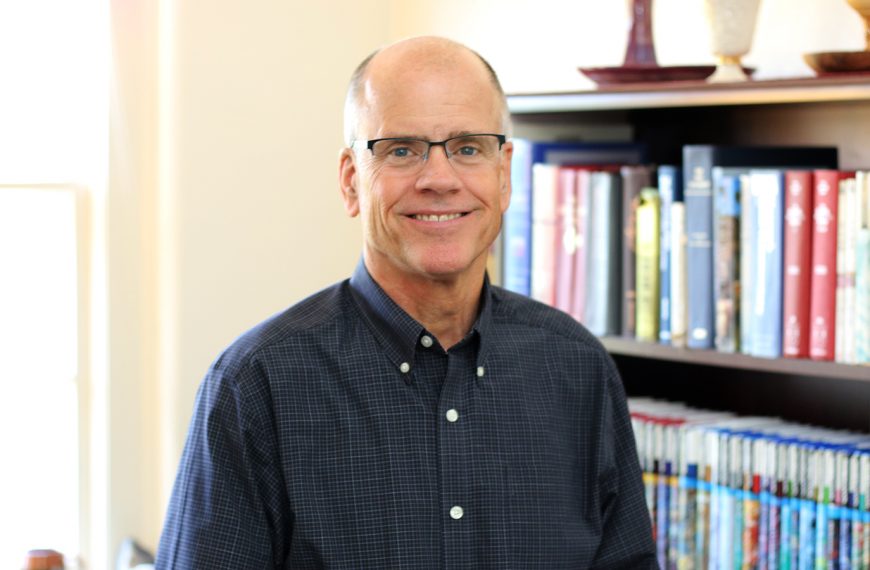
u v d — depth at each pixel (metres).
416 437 1.83
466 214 1.78
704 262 2.42
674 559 2.47
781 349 2.32
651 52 2.50
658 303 2.53
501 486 1.85
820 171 2.26
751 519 2.35
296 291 3.09
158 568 1.82
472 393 1.88
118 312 2.90
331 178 3.14
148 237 2.94
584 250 2.61
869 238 2.19
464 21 3.24
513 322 1.99
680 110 2.84
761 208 2.33
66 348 2.92
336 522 1.79
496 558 1.83
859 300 2.21
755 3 2.45
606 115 2.96
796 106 2.63
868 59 2.20
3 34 2.83
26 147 2.87
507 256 2.74
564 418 1.96
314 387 1.83
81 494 2.94
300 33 3.06
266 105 3.01
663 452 2.49
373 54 1.84
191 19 2.87
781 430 2.44
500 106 1.85
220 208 2.94
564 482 1.92
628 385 2.93
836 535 2.24
